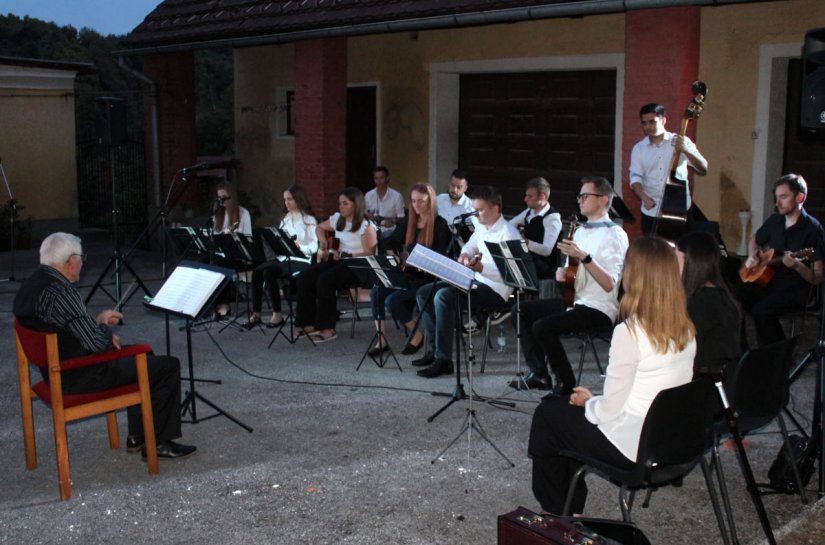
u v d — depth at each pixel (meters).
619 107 10.37
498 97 12.01
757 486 4.62
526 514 3.52
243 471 5.28
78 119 23.25
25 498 4.95
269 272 8.76
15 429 6.02
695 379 3.97
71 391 5.05
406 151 12.95
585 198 6.21
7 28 25.27
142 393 5.16
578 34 10.71
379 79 13.19
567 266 6.25
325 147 11.70
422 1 10.06
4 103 14.55
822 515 4.66
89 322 5.00
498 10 9.15
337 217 8.48
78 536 4.50
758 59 9.20
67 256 5.08
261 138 15.34
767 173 9.33
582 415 4.17
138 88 25.19
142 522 4.65
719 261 4.63
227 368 7.41
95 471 5.31
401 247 7.84
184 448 5.52
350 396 6.62
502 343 7.86
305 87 11.75
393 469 5.27
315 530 4.53
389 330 8.64
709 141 9.66
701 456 4.01
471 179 12.49
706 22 9.52
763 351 4.43
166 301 5.55
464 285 5.43
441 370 7.09
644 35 8.32
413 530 4.52
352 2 11.05
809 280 6.58
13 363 7.62
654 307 3.88
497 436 5.76
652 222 8.16
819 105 5.33
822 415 4.82
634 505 4.82
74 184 15.56
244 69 15.47
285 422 6.08
